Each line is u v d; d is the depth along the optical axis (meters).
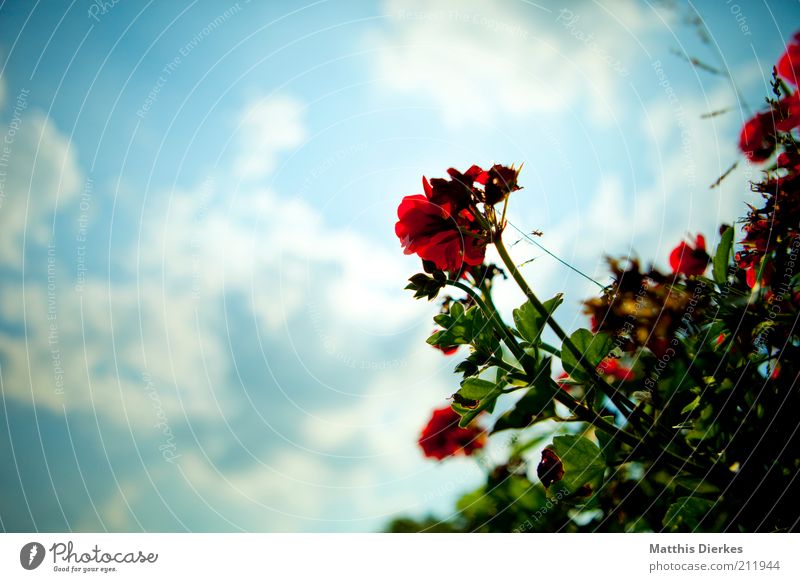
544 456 0.34
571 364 0.33
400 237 0.36
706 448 0.32
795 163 0.34
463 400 0.34
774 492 0.31
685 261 0.35
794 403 0.31
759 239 0.34
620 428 0.33
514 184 0.35
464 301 0.35
